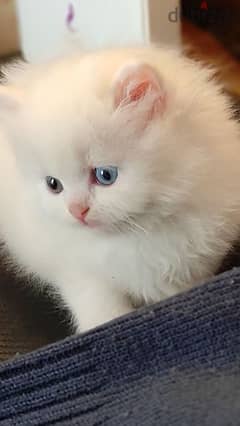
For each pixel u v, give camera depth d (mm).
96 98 247
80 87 253
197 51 471
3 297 341
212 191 278
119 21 455
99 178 253
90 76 257
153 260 287
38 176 267
